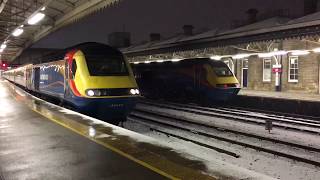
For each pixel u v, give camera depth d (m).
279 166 9.08
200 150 10.80
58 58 16.19
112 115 13.62
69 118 11.09
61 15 23.97
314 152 10.58
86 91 12.94
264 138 12.20
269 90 29.22
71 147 7.23
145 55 32.47
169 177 5.25
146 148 6.98
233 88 23.20
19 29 24.11
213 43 24.14
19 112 13.13
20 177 5.44
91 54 13.73
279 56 27.58
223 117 17.84
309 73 25.42
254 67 30.81
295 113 19.92
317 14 21.88
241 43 21.81
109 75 13.52
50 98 19.94
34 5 19.31
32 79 25.30
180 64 25.95
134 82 14.00
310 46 24.92
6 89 29.66
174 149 6.90
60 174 5.54
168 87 27.55
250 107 23.39
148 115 19.52
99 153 6.71
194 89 24.47
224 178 5.09
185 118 17.88
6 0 15.44
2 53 53.84
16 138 8.21
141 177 5.29
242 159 9.74
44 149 7.12
